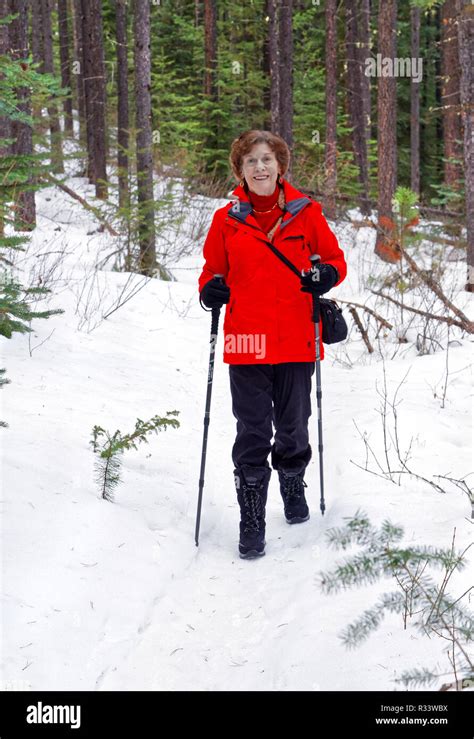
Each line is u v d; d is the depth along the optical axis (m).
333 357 6.75
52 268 7.72
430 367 6.04
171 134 16.53
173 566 3.15
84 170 18.34
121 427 4.48
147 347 6.61
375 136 25.89
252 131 3.26
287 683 2.31
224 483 4.15
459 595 2.52
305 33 20.75
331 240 3.37
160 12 23.16
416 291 8.48
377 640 2.38
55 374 5.20
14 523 3.00
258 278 3.26
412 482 3.76
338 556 3.01
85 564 2.89
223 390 5.87
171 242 11.48
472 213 8.73
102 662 2.44
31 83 4.31
